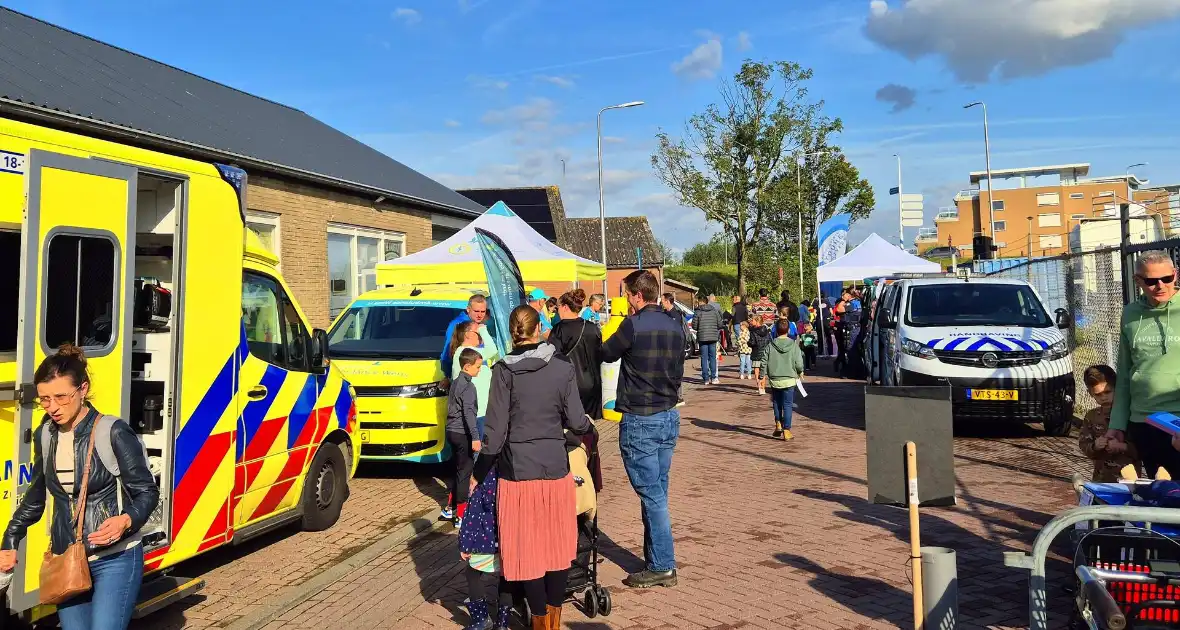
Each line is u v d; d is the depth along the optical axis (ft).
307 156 50.60
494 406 14.49
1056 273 48.98
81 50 45.19
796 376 36.42
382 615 16.62
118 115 35.17
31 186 13.12
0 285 13.75
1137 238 62.95
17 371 12.93
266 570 19.75
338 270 51.57
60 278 13.74
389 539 22.02
